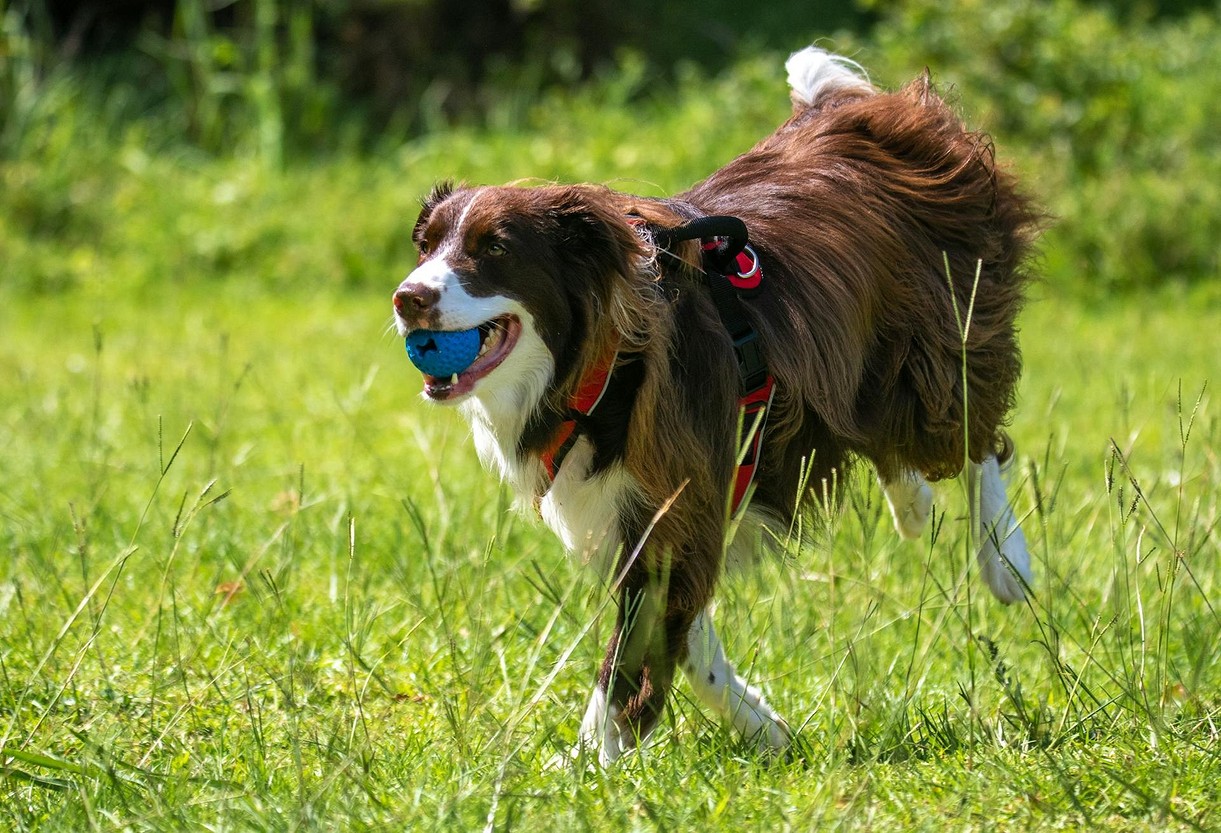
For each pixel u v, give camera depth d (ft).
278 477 33.83
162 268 66.54
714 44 87.15
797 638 21.84
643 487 18.90
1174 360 45.52
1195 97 68.39
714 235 19.21
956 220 23.11
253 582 25.03
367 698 21.48
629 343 18.60
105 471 31.65
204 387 44.75
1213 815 16.39
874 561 25.40
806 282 20.58
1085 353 46.19
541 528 27.04
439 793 17.38
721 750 19.08
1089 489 28.89
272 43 81.41
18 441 37.93
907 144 23.40
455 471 33.71
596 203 18.47
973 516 22.79
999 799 17.12
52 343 53.98
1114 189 60.03
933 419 22.45
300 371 46.32
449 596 24.26
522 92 82.28
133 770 18.03
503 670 20.63
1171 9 85.97
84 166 72.54
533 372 18.78
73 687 20.68
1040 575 25.20
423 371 18.26
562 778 17.84
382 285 65.41
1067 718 19.36
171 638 22.75
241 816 16.71
